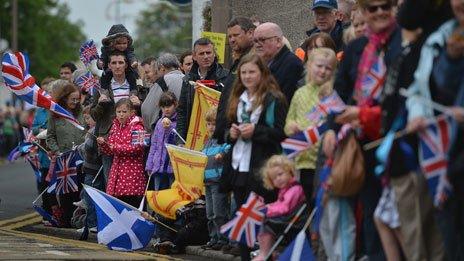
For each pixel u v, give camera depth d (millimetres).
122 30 27484
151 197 23734
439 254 16766
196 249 23672
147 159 25391
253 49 22156
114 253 23172
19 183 48938
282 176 19812
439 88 15867
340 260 17984
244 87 20766
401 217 16531
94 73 30953
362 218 18156
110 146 26125
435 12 16734
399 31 17250
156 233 24453
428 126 15688
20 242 25000
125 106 26156
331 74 19656
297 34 29188
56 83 29328
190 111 24688
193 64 24891
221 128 21250
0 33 126812
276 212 19828
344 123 17359
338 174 17250
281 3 29516
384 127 16844
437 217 16234
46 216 29594
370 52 17438
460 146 15688
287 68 21406
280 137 20359
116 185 26109
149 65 28359
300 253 18938
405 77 16797
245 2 30219
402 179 16484
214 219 23125
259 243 20125
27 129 31609
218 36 28109
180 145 24828
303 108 19781
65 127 28984
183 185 23609
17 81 28109
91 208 27125
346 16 23656
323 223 18125
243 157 20531
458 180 15539
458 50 15656
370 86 17344
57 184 29031
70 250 23359
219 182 21219
